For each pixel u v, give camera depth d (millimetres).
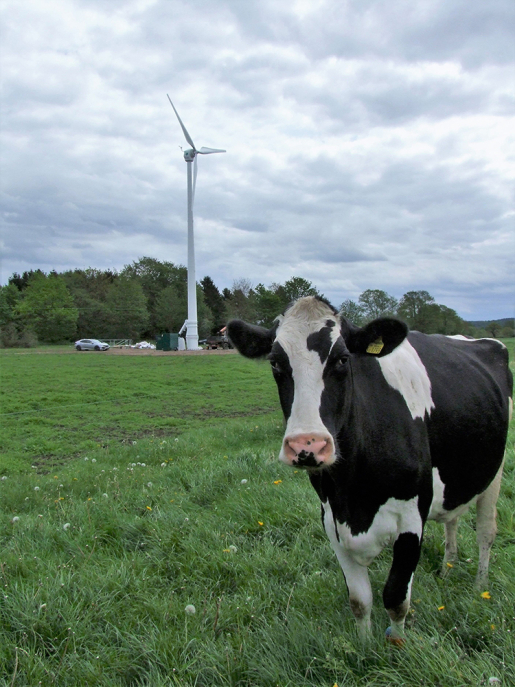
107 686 2959
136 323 82062
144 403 18062
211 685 2955
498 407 4180
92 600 3744
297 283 22828
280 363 3059
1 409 16688
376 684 2746
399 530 3281
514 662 2809
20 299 78875
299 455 2711
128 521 5344
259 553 4492
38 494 6754
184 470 7352
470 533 4871
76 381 24047
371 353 3258
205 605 3582
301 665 3027
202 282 101625
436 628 3320
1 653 3219
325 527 3430
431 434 3508
